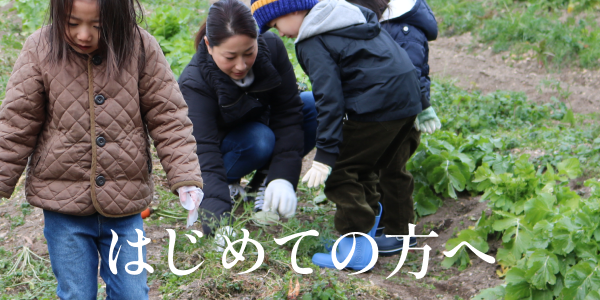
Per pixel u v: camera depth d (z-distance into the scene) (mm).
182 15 6926
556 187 3674
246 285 2986
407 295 3236
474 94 6617
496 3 9195
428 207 4293
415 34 3484
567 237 3000
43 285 3172
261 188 3969
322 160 2982
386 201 3721
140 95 2318
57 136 2193
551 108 6320
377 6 3479
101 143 2199
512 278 3025
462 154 4398
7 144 2148
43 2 6938
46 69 2145
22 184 4344
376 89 3027
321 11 3016
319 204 4426
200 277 3029
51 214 2268
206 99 3523
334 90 2967
